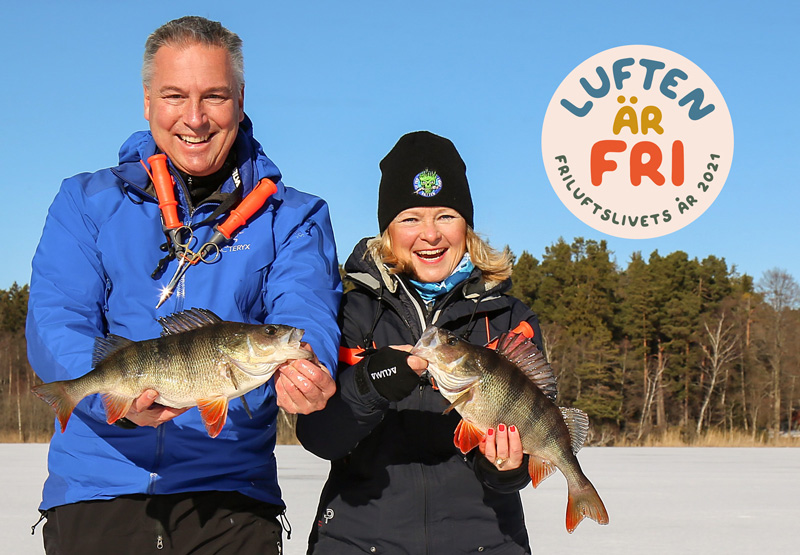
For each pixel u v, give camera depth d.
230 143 3.74
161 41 3.63
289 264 3.79
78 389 3.20
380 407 3.53
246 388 3.12
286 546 9.82
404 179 4.11
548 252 76.81
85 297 3.66
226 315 3.68
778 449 42.12
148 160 3.78
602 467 24.25
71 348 3.38
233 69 3.71
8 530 10.76
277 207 3.88
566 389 64.06
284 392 3.11
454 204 4.10
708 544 10.23
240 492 3.75
